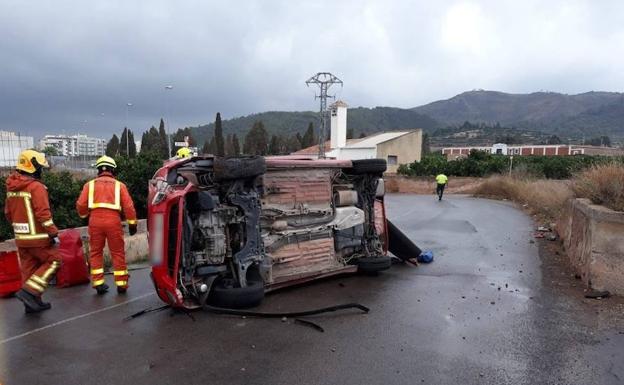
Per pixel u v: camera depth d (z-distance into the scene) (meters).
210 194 6.07
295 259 6.89
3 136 31.48
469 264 8.72
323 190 7.34
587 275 6.93
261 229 6.61
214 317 5.81
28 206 6.02
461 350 4.79
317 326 5.40
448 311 6.00
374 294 6.76
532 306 6.16
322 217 7.34
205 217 6.06
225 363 4.52
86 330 5.43
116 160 12.99
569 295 6.61
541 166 35.56
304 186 7.12
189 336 5.20
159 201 5.82
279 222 6.78
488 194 30.78
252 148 92.25
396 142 49.44
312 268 7.12
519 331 5.29
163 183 5.89
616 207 6.67
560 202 13.23
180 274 5.89
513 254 9.62
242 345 4.95
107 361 4.59
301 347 4.89
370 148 47.84
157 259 5.80
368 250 8.02
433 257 9.30
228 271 6.25
